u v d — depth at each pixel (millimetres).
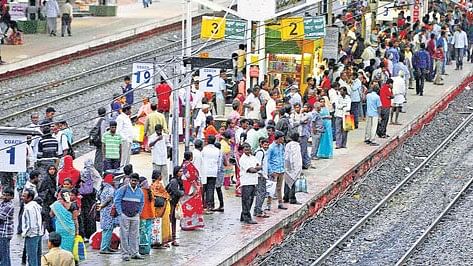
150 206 31031
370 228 37812
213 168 35344
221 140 38469
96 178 31984
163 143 37375
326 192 39531
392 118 52156
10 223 28594
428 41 60719
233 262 31219
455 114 58000
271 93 43469
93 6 80188
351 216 39156
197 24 74875
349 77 49219
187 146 39062
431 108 56000
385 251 35000
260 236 33156
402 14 64625
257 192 35062
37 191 30906
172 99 39094
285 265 33219
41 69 59812
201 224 33812
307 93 45500
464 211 39812
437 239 36250
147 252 31094
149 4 89125
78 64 62094
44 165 33594
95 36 69000
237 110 39750
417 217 39188
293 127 40844
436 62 61312
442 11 72188
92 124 48781
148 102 43375
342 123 45781
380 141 47812
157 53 66625
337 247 35250
